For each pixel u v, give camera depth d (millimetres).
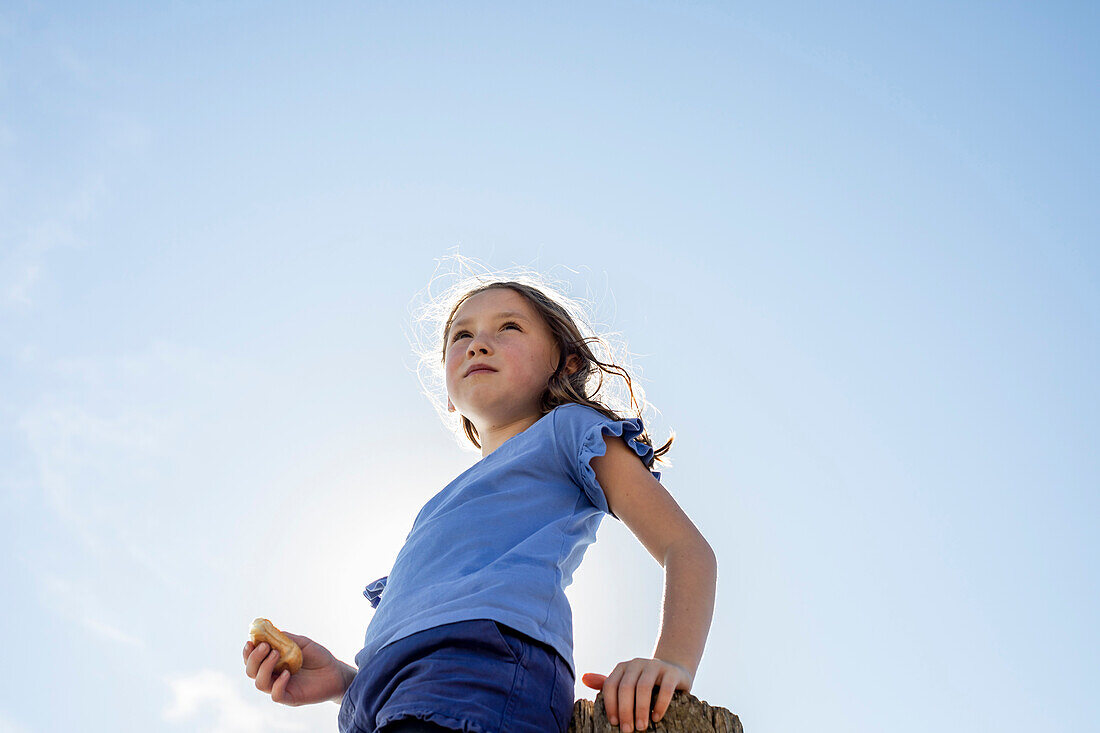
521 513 2537
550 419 2750
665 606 2361
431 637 2178
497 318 3197
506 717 2041
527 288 3307
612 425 2643
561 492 2617
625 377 3312
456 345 3191
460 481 2748
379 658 2252
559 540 2479
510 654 2139
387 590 2506
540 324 3240
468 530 2494
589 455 2586
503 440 3080
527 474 2639
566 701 2215
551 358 3199
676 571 2408
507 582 2277
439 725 1973
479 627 2152
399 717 2002
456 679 2074
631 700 2082
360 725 2256
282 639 2576
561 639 2266
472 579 2314
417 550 2520
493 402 3047
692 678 2195
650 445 2758
